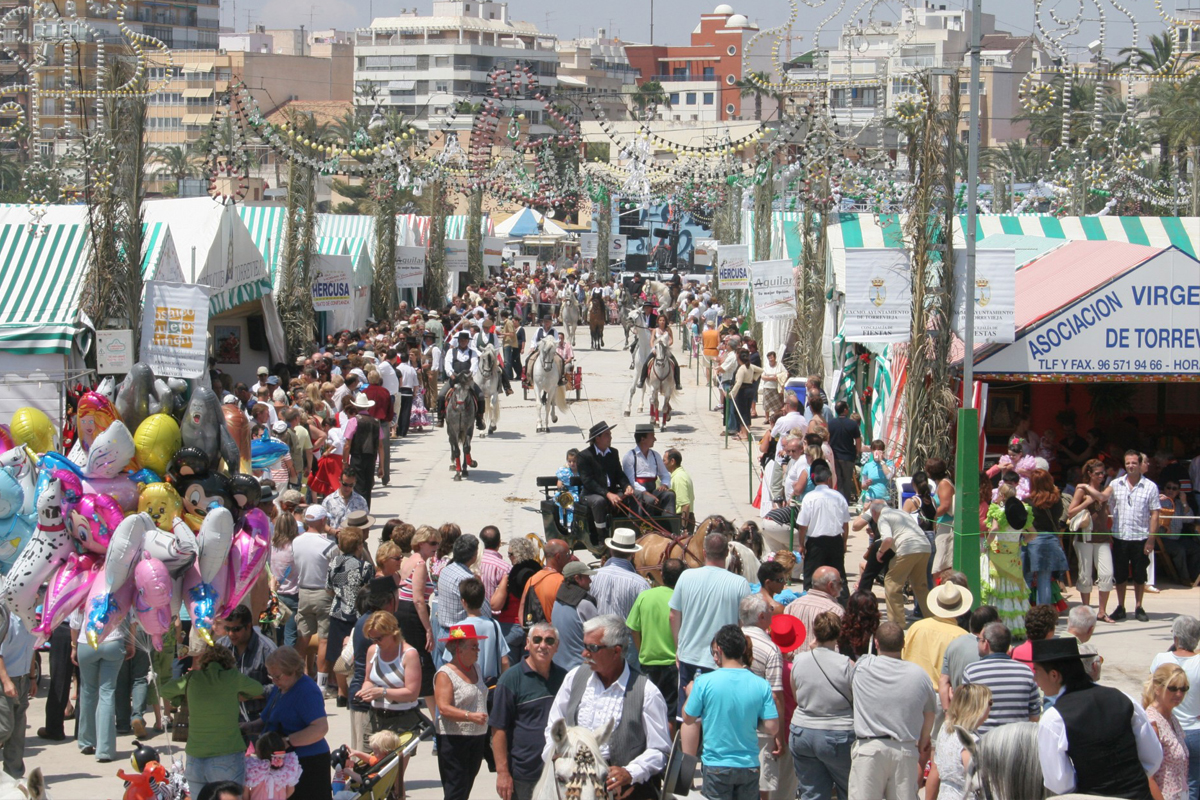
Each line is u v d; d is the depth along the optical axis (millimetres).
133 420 10766
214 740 8703
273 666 8555
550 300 57312
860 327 17969
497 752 8750
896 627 8766
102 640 10031
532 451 27531
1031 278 19375
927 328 18234
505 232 71000
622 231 79312
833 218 29609
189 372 18500
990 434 20359
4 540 12023
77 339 20062
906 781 8617
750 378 28484
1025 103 23906
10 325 19766
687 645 10188
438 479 24422
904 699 8594
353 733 10500
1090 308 16828
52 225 22656
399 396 29297
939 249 18016
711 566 10336
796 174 33031
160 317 18469
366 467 20297
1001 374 16938
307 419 20828
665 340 30109
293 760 8484
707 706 8477
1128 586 16734
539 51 125312
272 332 30469
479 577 10992
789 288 30297
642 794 8273
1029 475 16094
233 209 27734
